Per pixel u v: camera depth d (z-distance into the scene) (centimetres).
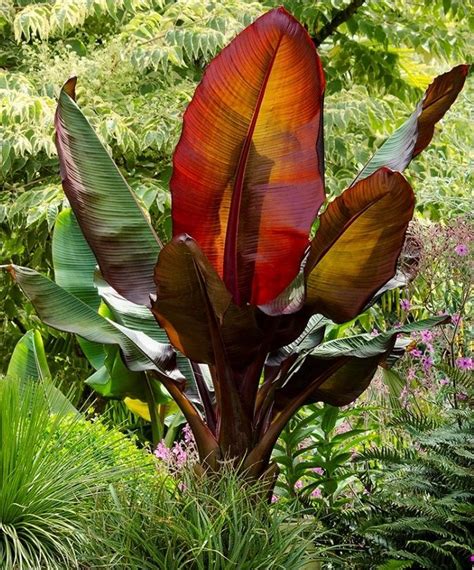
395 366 448
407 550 328
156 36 626
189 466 322
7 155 564
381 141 706
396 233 292
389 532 326
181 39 600
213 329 309
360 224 292
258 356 330
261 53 291
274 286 325
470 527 324
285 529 293
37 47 682
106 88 620
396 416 361
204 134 308
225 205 318
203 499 280
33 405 314
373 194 281
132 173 625
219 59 298
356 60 752
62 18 610
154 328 377
